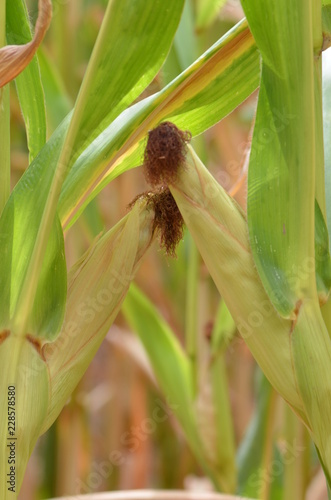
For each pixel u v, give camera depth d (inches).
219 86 50.3
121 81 46.1
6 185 49.0
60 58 97.1
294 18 46.3
